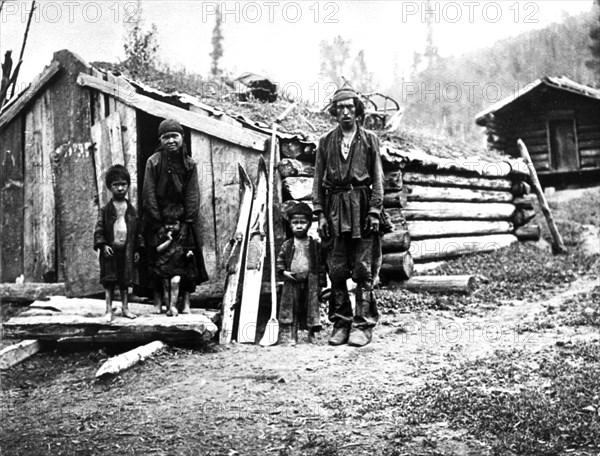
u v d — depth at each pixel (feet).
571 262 41.39
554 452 14.25
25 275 34.06
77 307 27.71
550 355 22.20
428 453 14.82
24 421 17.90
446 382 19.80
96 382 21.44
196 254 26.99
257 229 28.27
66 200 32.14
